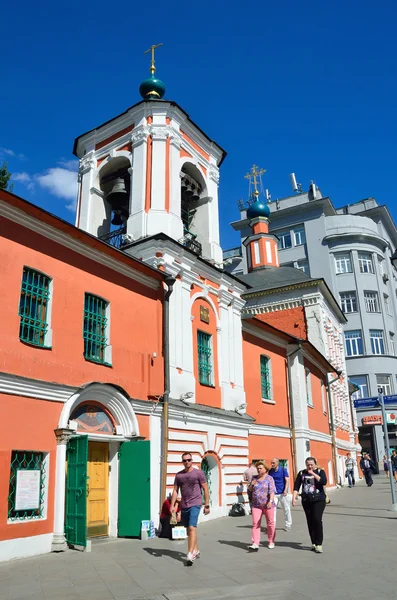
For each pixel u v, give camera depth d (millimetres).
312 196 53188
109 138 19172
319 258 49906
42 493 10734
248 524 14539
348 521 14500
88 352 12742
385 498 21000
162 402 14320
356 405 17344
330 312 35156
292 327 31031
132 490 12695
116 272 14016
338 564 8852
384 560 9141
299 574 8148
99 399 12531
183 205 19828
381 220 55406
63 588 7523
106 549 10836
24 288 11391
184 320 16156
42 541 10398
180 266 16281
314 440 25484
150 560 9523
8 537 9805
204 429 16062
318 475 10273
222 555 9898
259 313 32188
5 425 10164
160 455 13953
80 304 12609
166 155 17812
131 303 14320
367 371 45688
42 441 10867
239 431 18031
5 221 11109
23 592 7328
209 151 20469
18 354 10734
